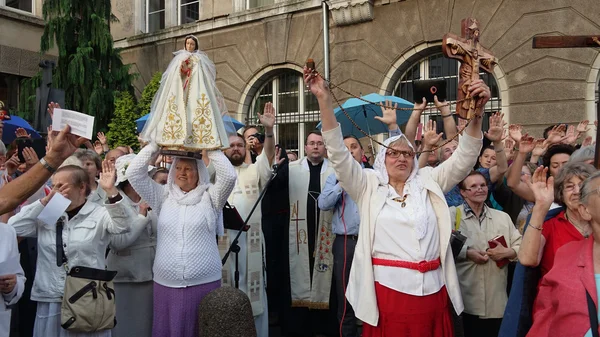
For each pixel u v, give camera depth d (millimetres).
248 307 2715
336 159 2859
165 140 3236
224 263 3982
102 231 3234
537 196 2521
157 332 3174
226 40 11711
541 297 2273
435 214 2879
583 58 7949
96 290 2992
